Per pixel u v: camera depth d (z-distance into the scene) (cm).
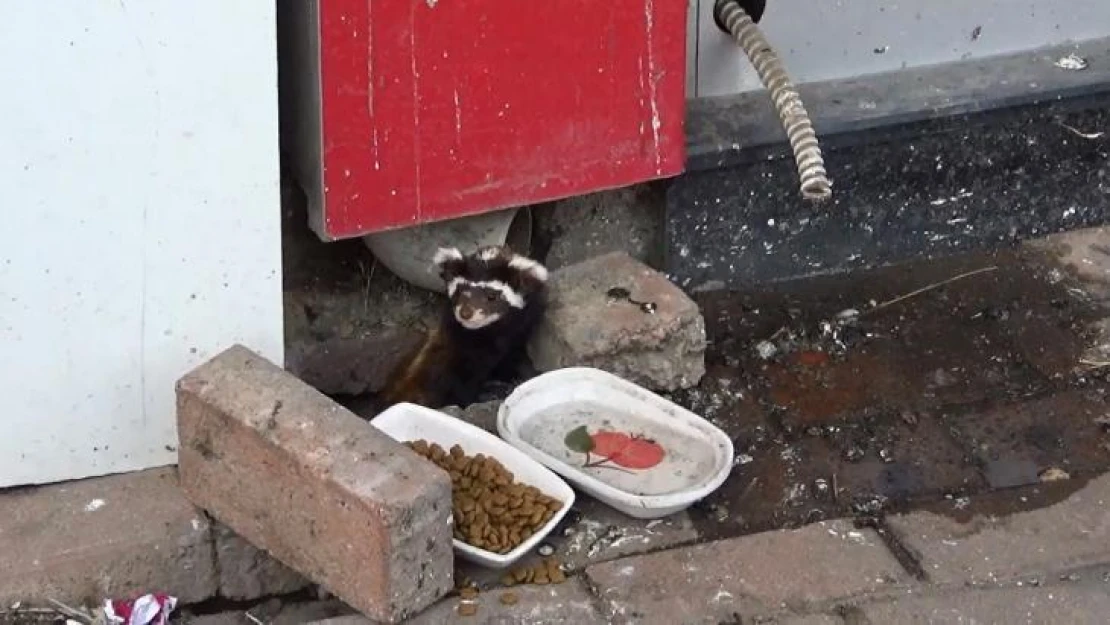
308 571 359
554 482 388
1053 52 518
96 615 363
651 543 386
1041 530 391
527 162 436
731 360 459
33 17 338
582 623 359
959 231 507
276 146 373
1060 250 509
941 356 461
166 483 388
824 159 481
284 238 465
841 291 491
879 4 496
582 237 486
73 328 372
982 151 496
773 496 405
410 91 412
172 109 359
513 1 413
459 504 378
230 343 392
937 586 373
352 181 416
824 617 363
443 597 360
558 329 441
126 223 366
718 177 473
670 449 415
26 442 380
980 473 414
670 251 483
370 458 346
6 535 369
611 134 443
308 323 471
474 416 429
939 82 500
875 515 398
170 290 379
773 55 453
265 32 359
